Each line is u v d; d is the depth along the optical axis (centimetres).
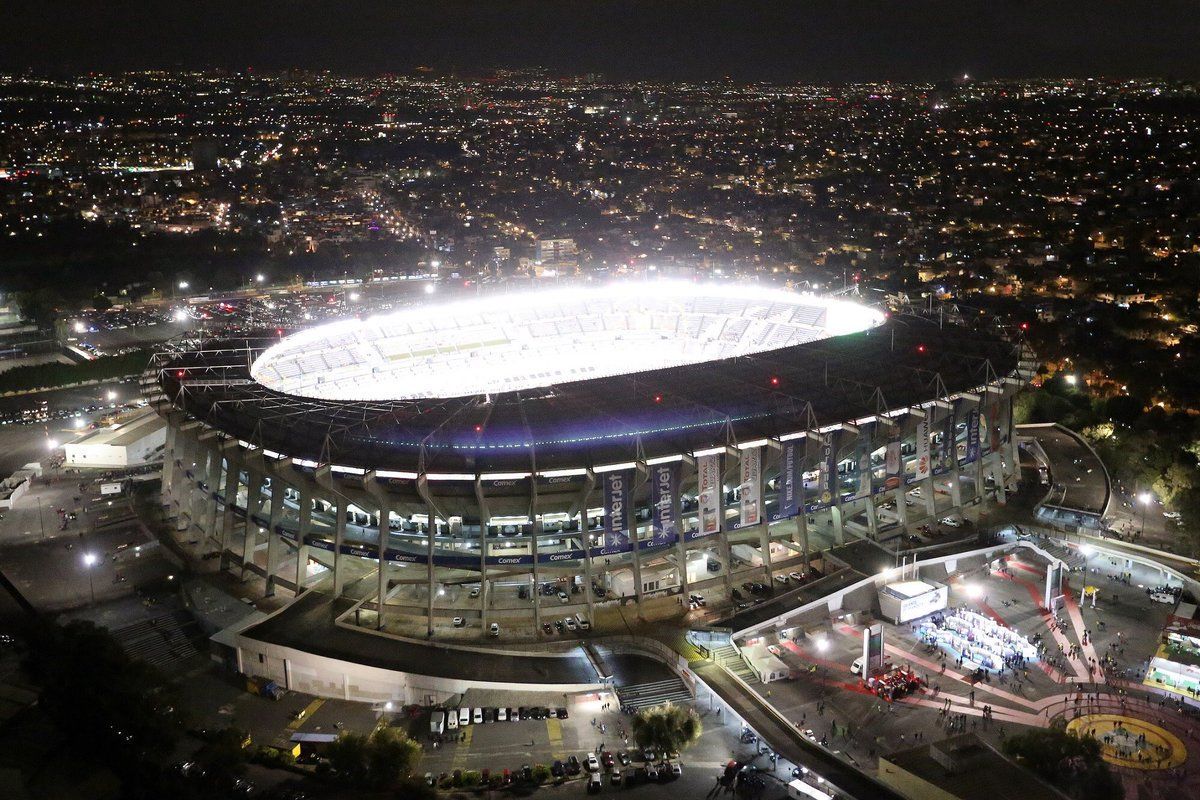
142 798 15500
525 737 16975
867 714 17375
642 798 15438
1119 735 16600
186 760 16525
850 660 19112
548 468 19525
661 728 15975
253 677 19275
